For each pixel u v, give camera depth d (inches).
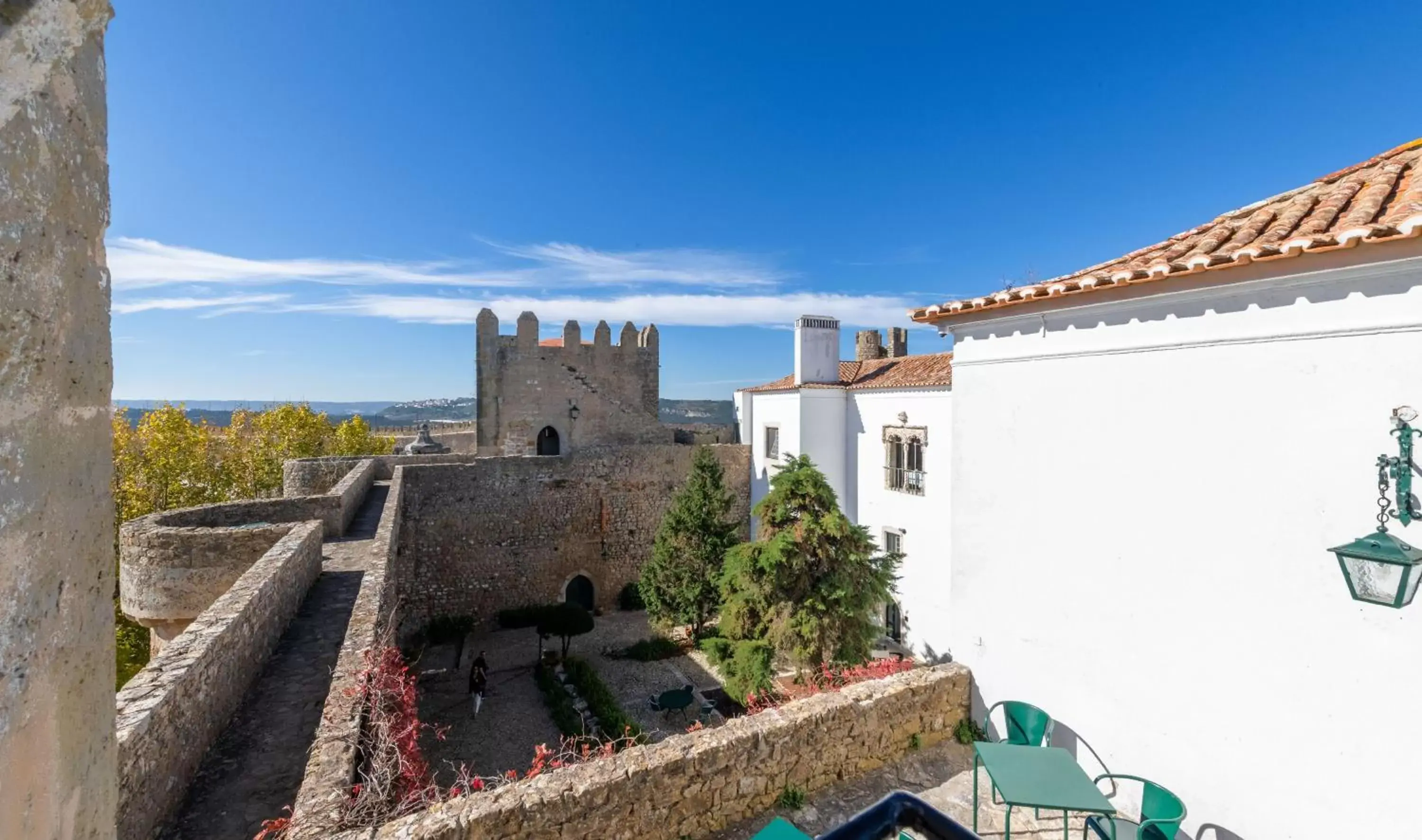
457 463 822.5
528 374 1007.6
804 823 199.2
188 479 869.2
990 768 191.3
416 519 764.6
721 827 192.7
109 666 63.4
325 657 284.0
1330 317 166.1
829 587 476.4
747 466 941.2
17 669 47.8
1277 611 176.7
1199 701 192.9
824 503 499.2
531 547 829.2
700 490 724.7
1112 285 204.1
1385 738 157.9
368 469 740.0
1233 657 185.5
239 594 262.2
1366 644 161.0
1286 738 175.2
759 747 200.7
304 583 358.0
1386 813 157.5
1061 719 230.7
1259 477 180.2
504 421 994.1
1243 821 183.2
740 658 480.1
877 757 231.3
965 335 270.7
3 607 45.9
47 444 51.9
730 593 536.4
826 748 216.4
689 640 729.0
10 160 45.2
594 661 680.4
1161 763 201.6
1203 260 178.4
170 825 172.9
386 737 171.3
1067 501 229.5
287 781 193.6
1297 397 172.2
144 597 376.8
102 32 59.4
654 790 179.3
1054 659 233.0
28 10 44.6
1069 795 178.5
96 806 60.9
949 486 587.2
